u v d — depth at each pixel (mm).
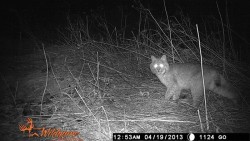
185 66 2186
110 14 5453
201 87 2113
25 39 4023
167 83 2250
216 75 2098
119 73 2652
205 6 5305
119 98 2232
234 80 2418
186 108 2100
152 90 2391
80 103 2139
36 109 2072
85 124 1849
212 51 2707
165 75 2232
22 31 4535
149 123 1868
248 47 3471
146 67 2799
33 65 2949
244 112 1988
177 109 2082
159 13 5250
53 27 4723
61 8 5844
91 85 2416
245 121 1882
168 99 2232
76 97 2232
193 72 2133
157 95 2312
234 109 2041
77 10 5773
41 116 1966
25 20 4793
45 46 3584
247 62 2799
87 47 3080
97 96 2238
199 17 4855
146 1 5805
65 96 2260
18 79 2615
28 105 2131
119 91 2355
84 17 5129
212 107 2096
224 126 1823
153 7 5594
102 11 5484
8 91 2395
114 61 2902
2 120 1911
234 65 2588
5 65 2959
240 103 2096
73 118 1921
